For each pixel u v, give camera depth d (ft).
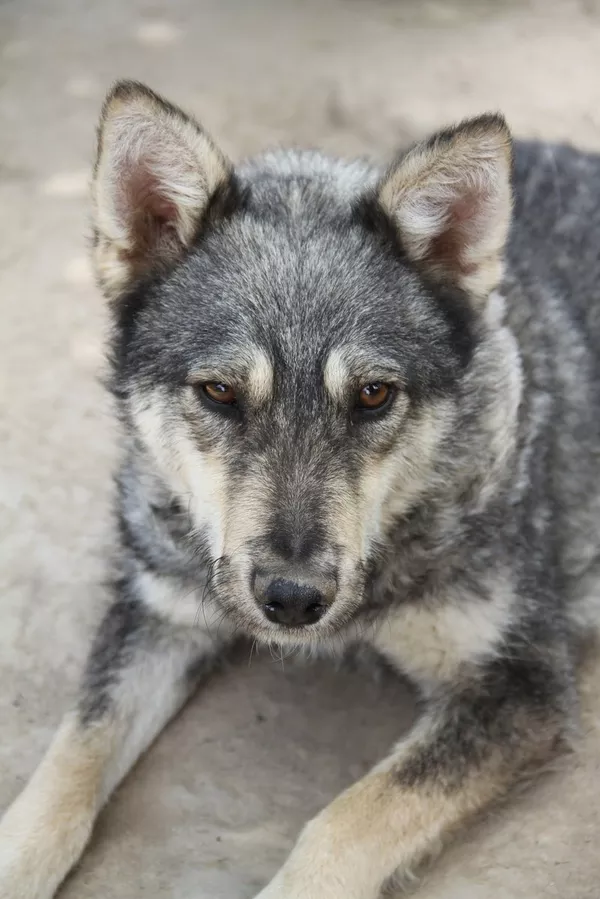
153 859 2.64
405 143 4.31
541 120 4.64
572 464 3.00
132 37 5.59
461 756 2.65
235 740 2.83
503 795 2.66
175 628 2.87
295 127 4.66
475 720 2.68
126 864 2.63
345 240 2.64
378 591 2.73
